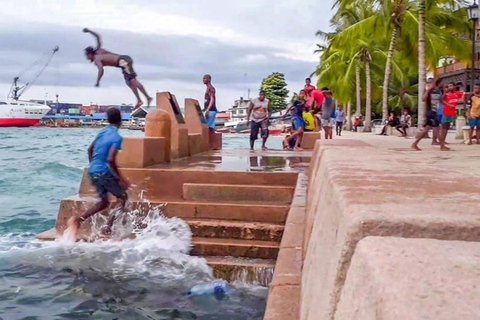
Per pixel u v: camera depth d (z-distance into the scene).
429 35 27.23
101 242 7.19
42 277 6.10
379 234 1.81
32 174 19.19
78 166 22.14
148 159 9.22
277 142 44.12
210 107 15.91
